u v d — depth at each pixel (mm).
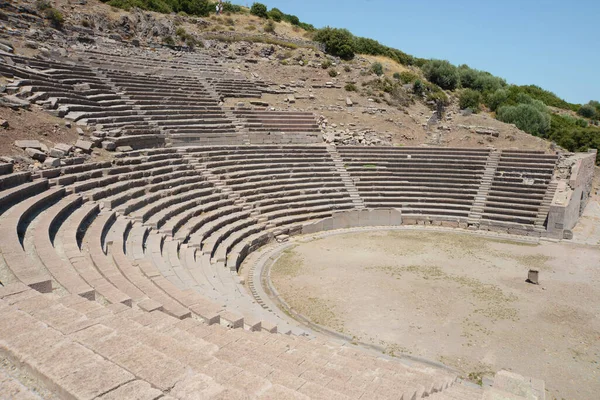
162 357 6211
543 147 43125
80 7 47188
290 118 42625
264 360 8695
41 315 7418
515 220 33250
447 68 64125
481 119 49531
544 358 15766
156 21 52031
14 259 11242
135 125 30719
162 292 12570
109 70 36062
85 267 12914
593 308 19859
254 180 32781
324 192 34812
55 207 18031
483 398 8492
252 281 22172
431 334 17234
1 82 26109
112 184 23391
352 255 26672
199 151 32594
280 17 74438
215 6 67875
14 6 38406
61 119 26406
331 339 16141
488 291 21531
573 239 31453
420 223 34656
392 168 38406
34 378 5531
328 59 58094
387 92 53469
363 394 7750
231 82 46062
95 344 6473
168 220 23516
